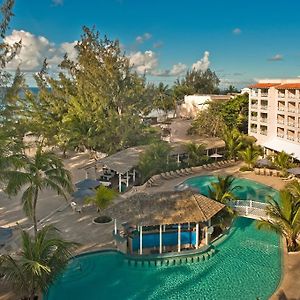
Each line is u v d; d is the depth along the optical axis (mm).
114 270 23328
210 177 47625
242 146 57500
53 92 68750
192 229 27344
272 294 20203
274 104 58594
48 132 60094
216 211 26859
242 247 26891
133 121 57250
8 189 24000
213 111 69000
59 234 27812
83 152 61562
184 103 102625
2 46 30688
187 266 24141
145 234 26469
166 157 48469
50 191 38812
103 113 59656
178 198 26906
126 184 42625
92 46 64125
